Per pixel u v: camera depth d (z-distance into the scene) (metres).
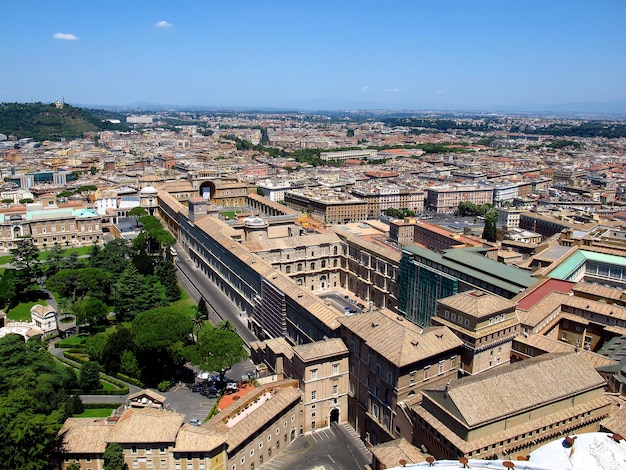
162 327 187.12
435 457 131.88
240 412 155.00
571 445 103.31
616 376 149.62
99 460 135.75
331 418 176.75
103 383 188.88
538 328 178.75
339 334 178.38
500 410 126.12
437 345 155.00
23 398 135.75
